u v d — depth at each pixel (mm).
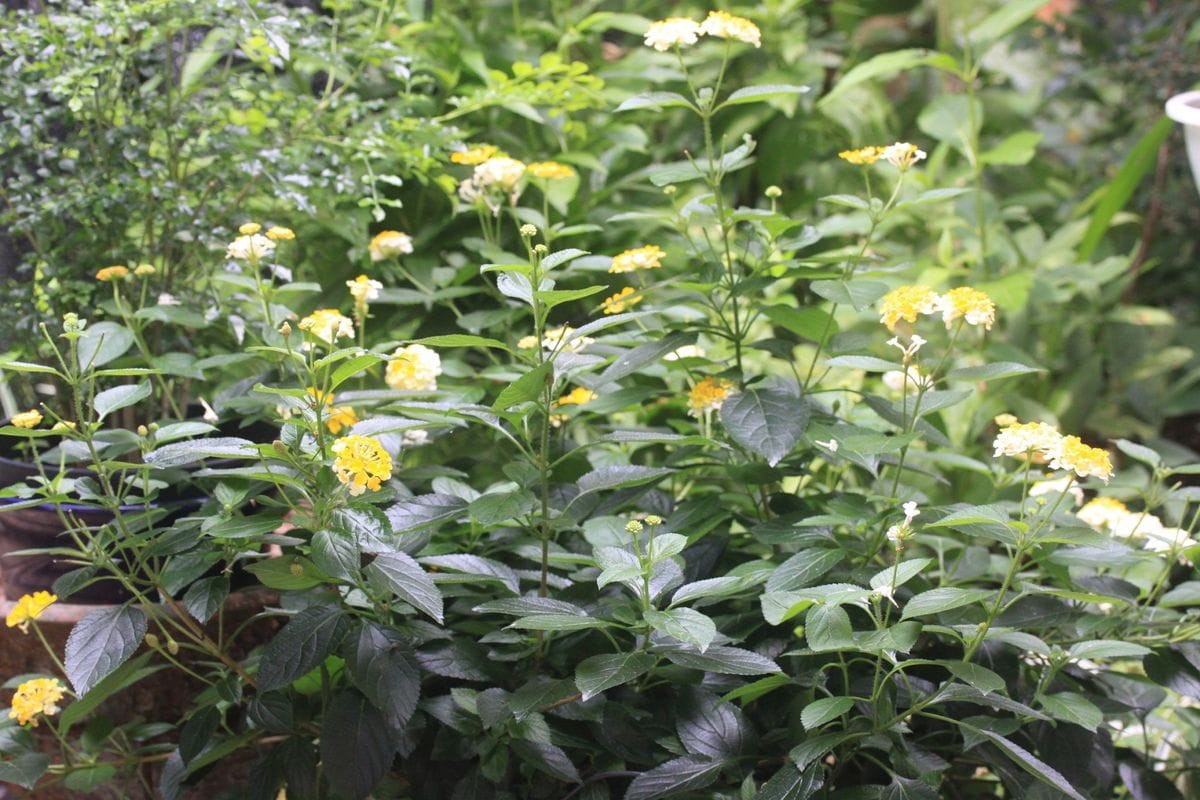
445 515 1554
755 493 1743
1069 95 2836
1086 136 3105
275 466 1580
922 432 1593
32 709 1563
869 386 2291
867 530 1631
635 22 2160
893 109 2779
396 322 1983
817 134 2395
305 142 1854
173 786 1571
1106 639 1569
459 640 1562
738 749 1532
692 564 1624
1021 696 1596
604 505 1650
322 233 2006
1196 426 2797
